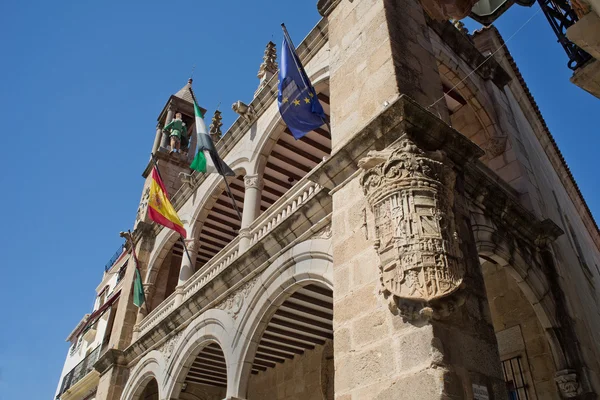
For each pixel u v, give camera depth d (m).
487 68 12.66
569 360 8.80
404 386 5.27
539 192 11.67
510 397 9.37
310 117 9.54
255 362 14.18
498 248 8.85
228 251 12.41
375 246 6.17
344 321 6.55
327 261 8.66
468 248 6.55
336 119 8.65
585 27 5.22
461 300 5.58
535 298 9.23
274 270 9.88
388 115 6.78
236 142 14.92
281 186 15.55
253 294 10.33
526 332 9.63
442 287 5.46
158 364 13.37
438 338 5.31
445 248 5.76
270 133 13.37
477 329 5.86
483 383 5.43
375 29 8.50
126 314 16.92
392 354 5.61
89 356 21.75
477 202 8.77
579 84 5.91
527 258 9.55
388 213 6.16
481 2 6.91
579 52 6.08
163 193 15.13
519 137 12.36
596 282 14.36
